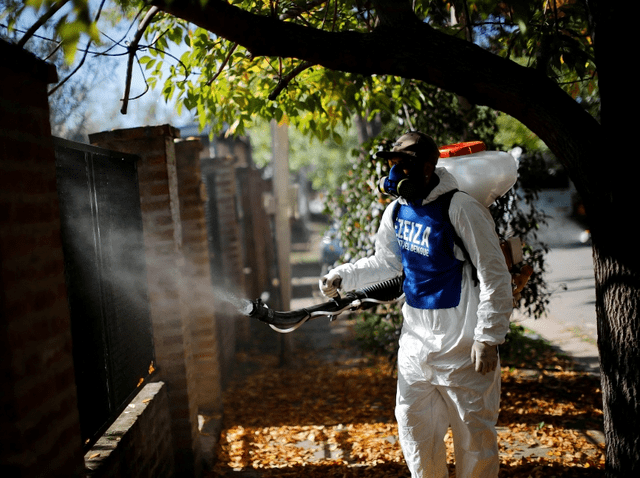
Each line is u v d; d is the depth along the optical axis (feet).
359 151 18.49
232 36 7.47
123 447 9.59
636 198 8.07
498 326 7.95
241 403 20.53
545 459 13.19
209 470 14.23
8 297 5.84
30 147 6.46
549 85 8.30
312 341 30.48
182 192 18.12
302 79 12.80
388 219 9.50
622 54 8.04
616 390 8.55
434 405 9.06
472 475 8.84
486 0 10.34
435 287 8.62
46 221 6.73
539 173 18.24
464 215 8.20
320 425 17.29
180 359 13.33
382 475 12.95
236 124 13.55
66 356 7.04
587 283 37.96
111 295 10.74
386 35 8.12
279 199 26.30
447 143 17.99
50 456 6.51
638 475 8.36
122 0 8.75
